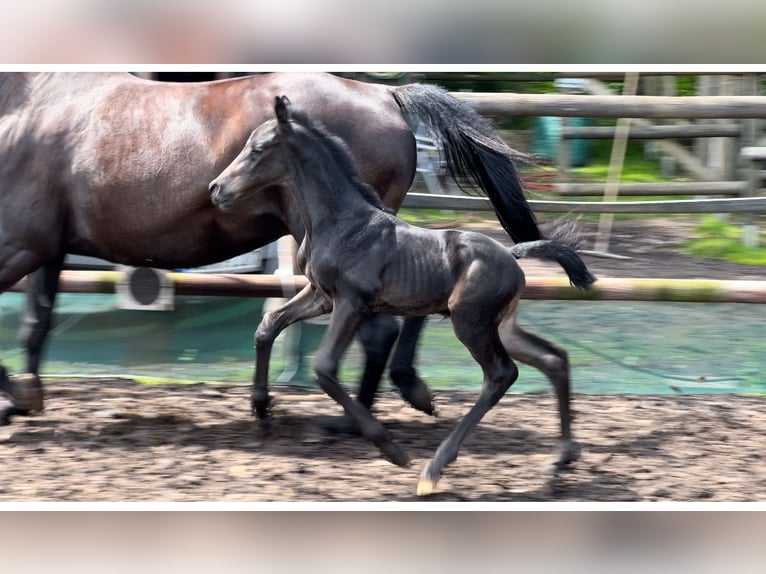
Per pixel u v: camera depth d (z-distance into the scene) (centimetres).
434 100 660
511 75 1238
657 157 1577
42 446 646
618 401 762
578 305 998
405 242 566
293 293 823
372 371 657
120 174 643
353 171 578
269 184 582
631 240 1267
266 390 657
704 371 823
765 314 970
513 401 762
